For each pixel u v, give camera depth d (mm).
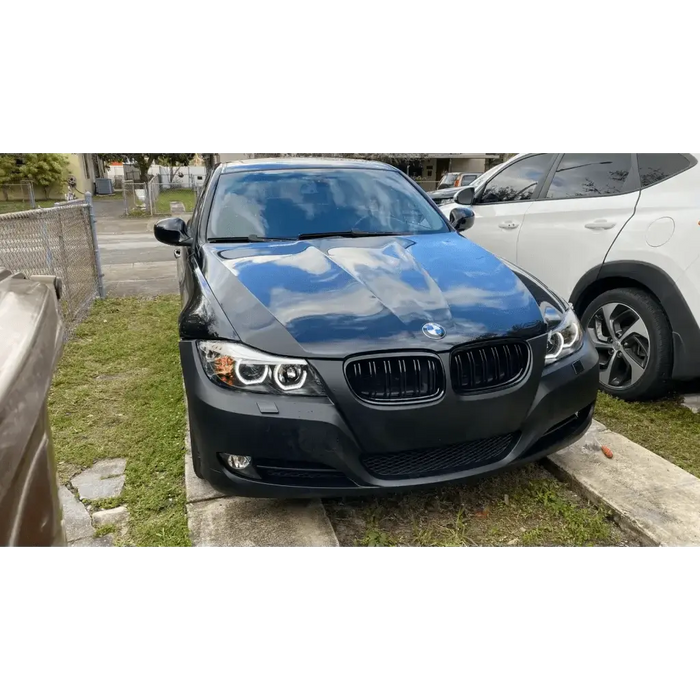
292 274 2793
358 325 2387
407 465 2396
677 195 3506
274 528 2586
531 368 2502
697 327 3363
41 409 1192
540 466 3162
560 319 2777
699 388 4078
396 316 2451
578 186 4199
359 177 3986
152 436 3418
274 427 2244
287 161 4109
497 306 2623
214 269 2957
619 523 2660
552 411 2561
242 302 2561
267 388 2289
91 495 2840
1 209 21906
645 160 3773
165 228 3457
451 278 2846
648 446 3303
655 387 3670
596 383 2795
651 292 3660
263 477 2373
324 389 2256
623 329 3840
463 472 2422
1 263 4328
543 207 4391
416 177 35250
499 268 3068
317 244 3281
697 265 3318
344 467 2271
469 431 2361
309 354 2268
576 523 2650
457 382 2342
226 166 3996
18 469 1046
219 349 2379
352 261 2969
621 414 3676
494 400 2379
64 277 5582
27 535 1089
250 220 3525
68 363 4680
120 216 20359
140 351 5012
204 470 2428
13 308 1297
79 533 2551
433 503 2803
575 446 3254
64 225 5664
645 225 3604
